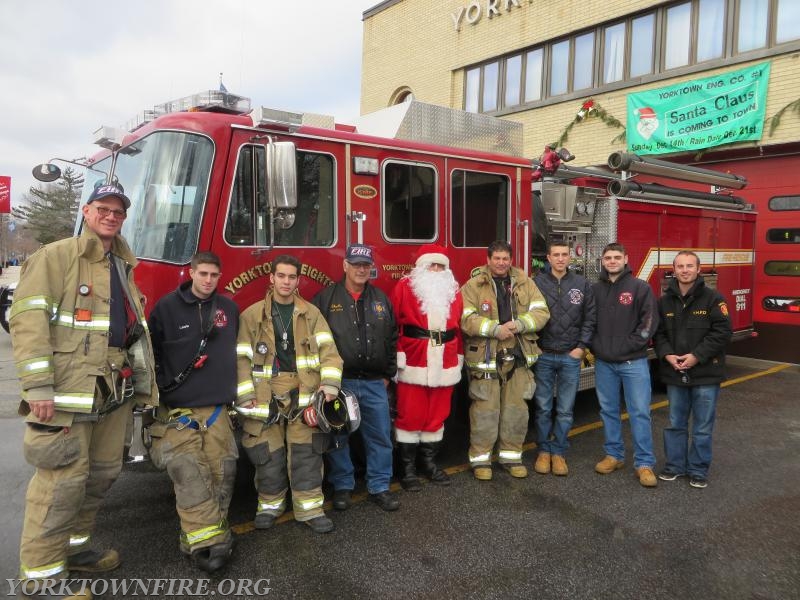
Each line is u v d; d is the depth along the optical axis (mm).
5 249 66688
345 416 3680
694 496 4309
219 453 3346
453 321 4281
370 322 3982
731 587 3150
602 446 5453
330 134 4352
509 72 12461
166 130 3906
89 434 2906
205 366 3279
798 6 8617
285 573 3246
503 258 4453
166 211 3832
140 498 4238
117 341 2955
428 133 5223
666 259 7035
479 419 4551
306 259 4262
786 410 6633
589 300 4633
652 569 3316
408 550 3500
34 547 2771
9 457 4988
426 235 4941
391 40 14844
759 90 8938
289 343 3662
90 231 2898
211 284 3260
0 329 11688
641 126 10367
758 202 9445
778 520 3928
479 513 4008
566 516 3969
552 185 6156
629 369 4562
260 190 4047
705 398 4398
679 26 9953
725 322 4297
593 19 10867
